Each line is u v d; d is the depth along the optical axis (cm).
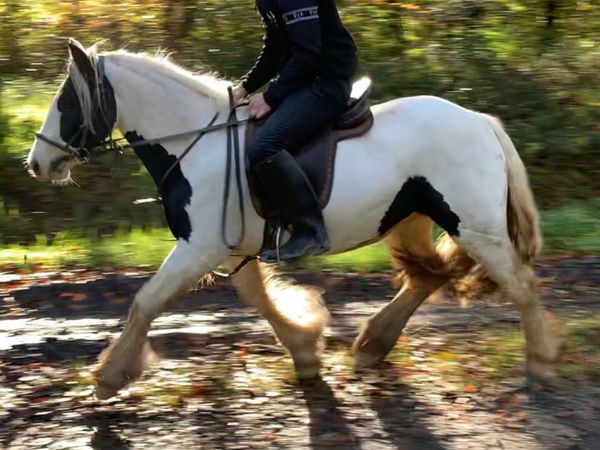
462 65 1574
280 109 558
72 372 647
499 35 1642
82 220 1282
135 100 572
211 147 568
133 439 531
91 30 1600
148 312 562
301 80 555
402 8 1623
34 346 718
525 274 595
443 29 1630
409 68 1572
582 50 1609
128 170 1348
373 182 571
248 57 1555
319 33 545
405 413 566
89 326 791
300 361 621
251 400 589
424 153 577
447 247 632
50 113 574
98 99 566
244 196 568
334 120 572
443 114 584
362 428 544
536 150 1464
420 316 785
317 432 539
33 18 1608
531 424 546
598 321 747
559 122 1501
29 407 580
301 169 559
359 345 649
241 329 759
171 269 562
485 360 656
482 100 1535
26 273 1030
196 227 564
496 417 558
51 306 870
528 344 605
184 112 572
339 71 560
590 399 582
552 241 1116
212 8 1586
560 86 1566
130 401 588
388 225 589
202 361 667
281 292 629
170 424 552
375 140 577
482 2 1642
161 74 573
